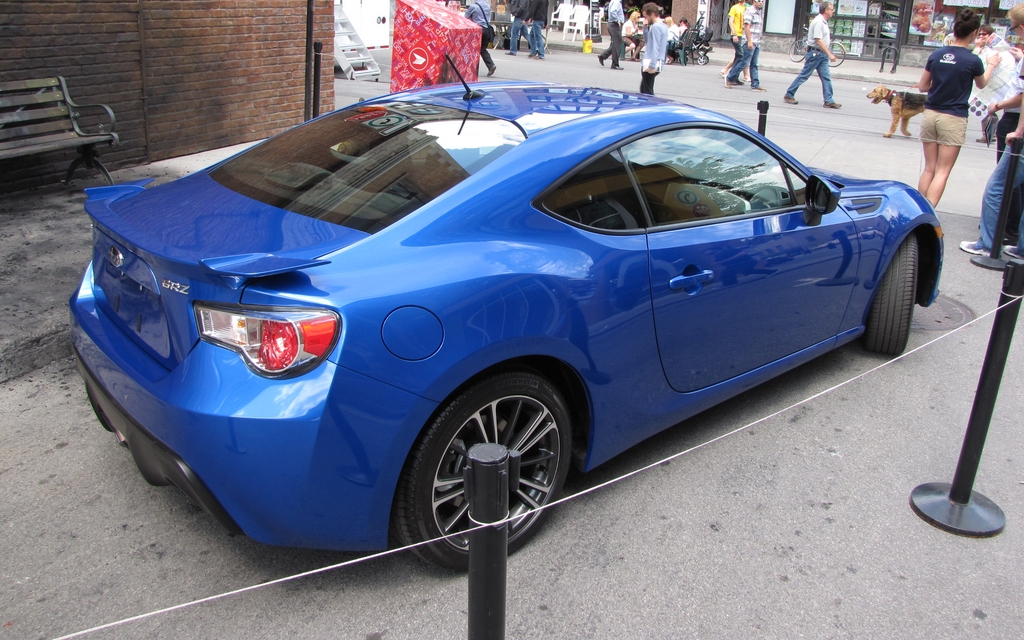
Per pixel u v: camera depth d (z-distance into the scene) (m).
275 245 2.51
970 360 4.78
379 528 2.50
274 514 2.35
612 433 3.13
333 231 2.58
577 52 24.03
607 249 2.94
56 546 2.86
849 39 23.67
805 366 4.64
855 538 3.14
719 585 2.85
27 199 6.29
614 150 3.10
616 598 2.76
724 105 14.45
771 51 24.78
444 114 3.24
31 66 6.46
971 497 3.34
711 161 3.47
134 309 2.71
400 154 2.97
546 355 2.74
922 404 4.24
